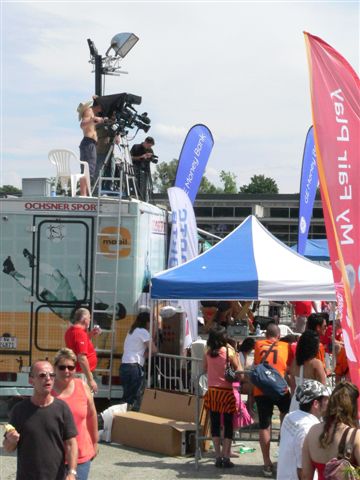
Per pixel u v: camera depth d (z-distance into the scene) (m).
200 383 11.10
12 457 10.25
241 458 10.46
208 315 16.05
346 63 8.02
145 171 16.20
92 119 14.52
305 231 19.47
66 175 13.70
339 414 5.40
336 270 7.79
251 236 11.78
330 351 14.73
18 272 12.52
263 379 9.42
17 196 12.96
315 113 7.89
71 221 12.49
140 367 11.88
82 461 6.85
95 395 12.31
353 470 5.10
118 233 12.41
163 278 10.92
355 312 7.78
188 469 9.84
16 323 12.52
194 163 15.45
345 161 7.93
